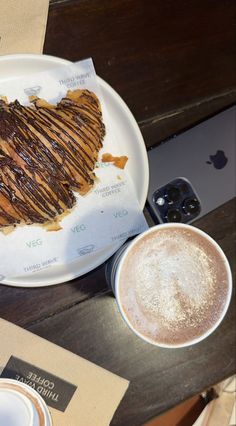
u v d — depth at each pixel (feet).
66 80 1.08
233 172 1.22
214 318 1.03
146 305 1.00
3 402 0.94
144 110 1.20
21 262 1.05
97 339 1.14
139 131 1.11
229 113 1.24
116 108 1.11
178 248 1.02
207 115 1.25
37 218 1.06
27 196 1.02
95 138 1.08
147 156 1.14
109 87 1.10
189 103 1.23
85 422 1.08
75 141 1.05
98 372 1.10
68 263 1.08
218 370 1.21
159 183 1.18
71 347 1.12
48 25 1.10
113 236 1.11
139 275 1.00
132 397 1.14
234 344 1.22
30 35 1.07
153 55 1.20
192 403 1.38
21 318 1.10
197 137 1.22
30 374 1.06
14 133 1.02
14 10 1.04
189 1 1.22
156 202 1.17
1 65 1.04
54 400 1.07
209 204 1.20
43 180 1.03
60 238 1.08
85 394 1.09
